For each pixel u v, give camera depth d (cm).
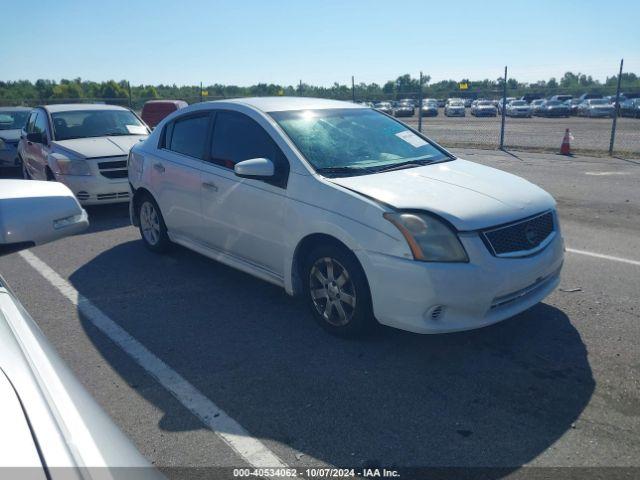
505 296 368
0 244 206
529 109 3875
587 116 3806
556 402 324
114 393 343
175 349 400
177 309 470
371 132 491
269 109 478
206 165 505
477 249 353
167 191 556
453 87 6131
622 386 339
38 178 957
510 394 333
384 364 372
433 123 3156
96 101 2794
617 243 636
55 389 151
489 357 378
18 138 1247
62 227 217
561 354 380
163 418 317
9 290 212
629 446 285
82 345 409
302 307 470
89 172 799
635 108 3478
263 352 392
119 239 697
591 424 303
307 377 358
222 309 469
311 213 400
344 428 304
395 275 355
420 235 351
